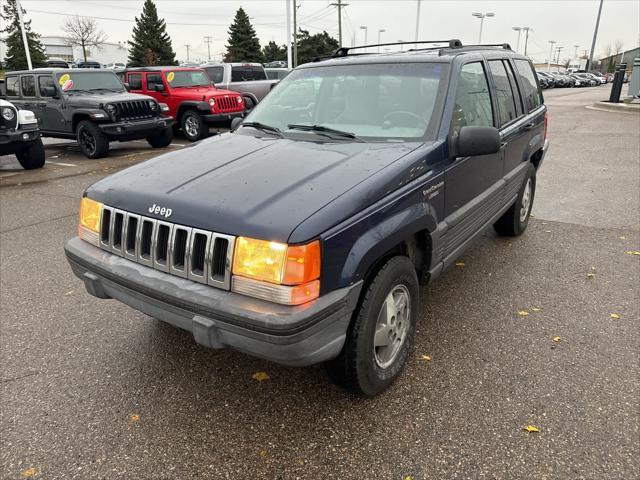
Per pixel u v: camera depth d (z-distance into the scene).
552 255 5.03
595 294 4.17
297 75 4.10
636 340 3.46
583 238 5.51
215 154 3.17
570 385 2.98
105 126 10.82
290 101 3.89
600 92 38.28
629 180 8.20
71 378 3.12
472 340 3.50
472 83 3.77
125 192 2.79
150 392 2.98
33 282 4.53
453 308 3.96
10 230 6.09
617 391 2.92
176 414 2.79
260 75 16.30
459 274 4.61
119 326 3.75
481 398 2.88
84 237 3.01
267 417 2.77
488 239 5.52
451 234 3.41
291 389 3.00
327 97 3.72
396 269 2.76
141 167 3.14
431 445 2.54
